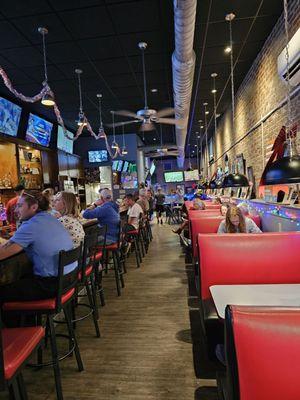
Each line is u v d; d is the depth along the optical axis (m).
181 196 14.52
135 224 5.61
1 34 4.23
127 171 12.07
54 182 8.49
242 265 2.27
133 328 2.91
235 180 4.30
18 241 2.04
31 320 2.51
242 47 4.95
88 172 11.62
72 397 1.96
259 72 5.17
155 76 6.11
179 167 22.14
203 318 1.99
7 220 4.97
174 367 2.24
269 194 4.32
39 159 7.82
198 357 2.36
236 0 3.68
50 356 2.48
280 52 4.05
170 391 1.99
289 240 2.31
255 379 0.82
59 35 4.34
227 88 7.05
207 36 4.54
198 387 2.02
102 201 5.05
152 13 3.91
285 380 0.81
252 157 5.84
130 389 2.02
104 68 5.59
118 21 4.07
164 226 11.22
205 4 3.73
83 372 2.23
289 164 1.97
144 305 3.48
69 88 6.56
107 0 3.61
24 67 5.35
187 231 5.50
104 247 3.59
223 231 3.37
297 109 3.56
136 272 4.92
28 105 7.29
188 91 5.50
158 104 8.02
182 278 4.47
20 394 1.67
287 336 0.82
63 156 9.05
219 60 5.44
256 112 5.46
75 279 2.29
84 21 4.02
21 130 7.05
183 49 3.82
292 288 1.85
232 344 0.85
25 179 7.17
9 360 1.39
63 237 2.21
